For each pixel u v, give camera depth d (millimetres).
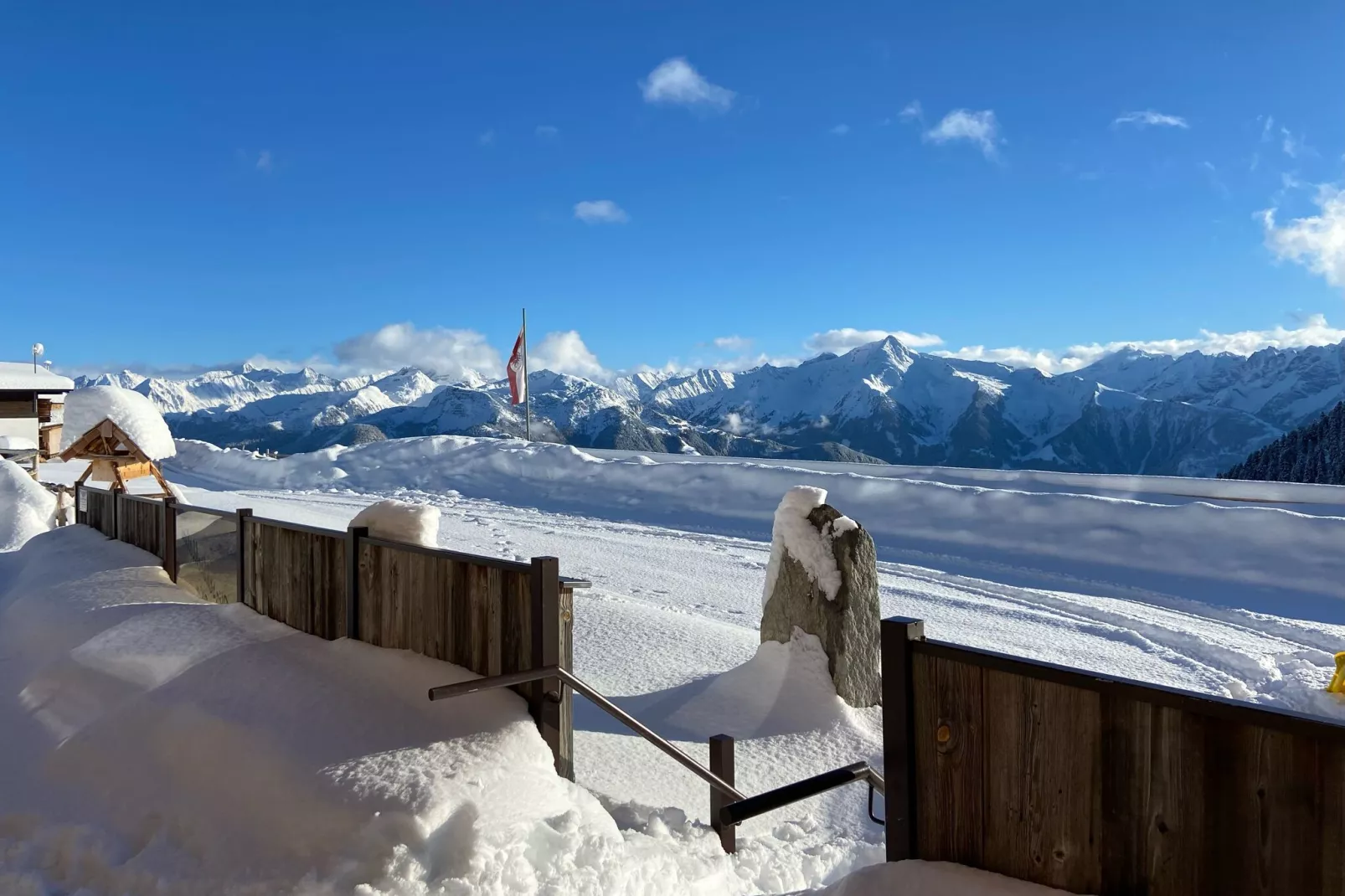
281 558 6309
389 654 4848
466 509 21422
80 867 3656
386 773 3617
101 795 4156
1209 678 8367
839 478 19516
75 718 5156
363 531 5340
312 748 3846
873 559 7703
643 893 3367
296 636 5633
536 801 3650
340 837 3346
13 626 7688
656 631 9148
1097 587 12820
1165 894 2180
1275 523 13703
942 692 2658
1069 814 2369
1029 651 9352
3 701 5785
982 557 14812
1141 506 15242
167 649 5668
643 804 4914
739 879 4078
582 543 16234
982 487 18469
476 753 3787
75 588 7828
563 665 4289
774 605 7867
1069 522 15445
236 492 25391
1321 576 12180
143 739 4383
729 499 20281
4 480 16375
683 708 7188
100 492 11469
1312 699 7469
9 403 39594
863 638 7500
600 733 6535
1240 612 11125
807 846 4914
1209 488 19766
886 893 2588
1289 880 1977
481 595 4484
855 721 6977
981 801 2561
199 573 7836
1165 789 2189
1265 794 2021
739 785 5859
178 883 3369
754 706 7219
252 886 3215
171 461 36000
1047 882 2404
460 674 4484
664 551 15391
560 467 24875
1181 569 13219
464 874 3096
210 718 4219
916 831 2721
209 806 3773
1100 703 2316
